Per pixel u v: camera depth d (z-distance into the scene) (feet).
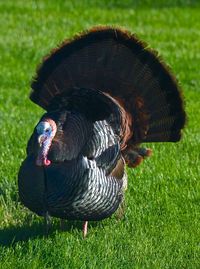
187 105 152.05
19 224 95.35
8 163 113.50
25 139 125.80
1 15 240.53
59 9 253.65
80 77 93.71
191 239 90.94
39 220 96.58
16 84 169.17
